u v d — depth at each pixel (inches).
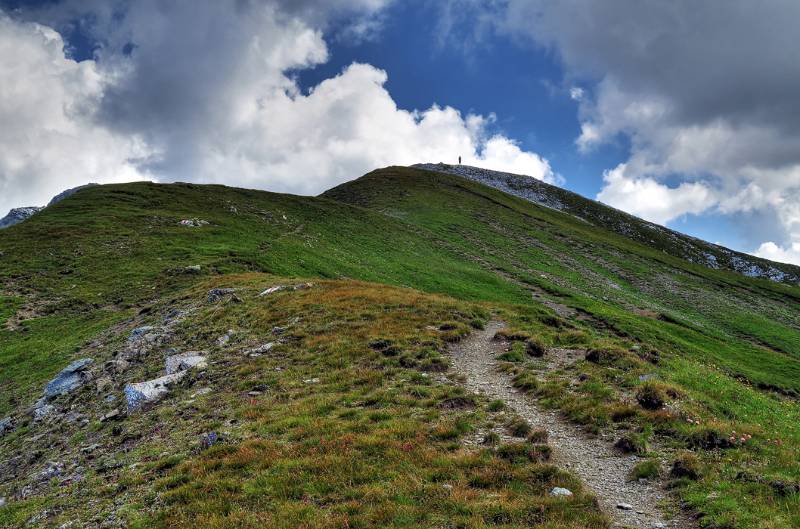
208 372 944.3
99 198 3063.5
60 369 1237.1
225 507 478.0
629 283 3754.9
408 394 787.4
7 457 848.9
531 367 945.5
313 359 972.6
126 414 840.9
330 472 529.7
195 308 1434.5
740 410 848.3
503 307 1524.4
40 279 1937.7
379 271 2689.5
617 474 558.6
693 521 457.7
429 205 4874.5
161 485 542.0
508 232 4458.7
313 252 2650.1
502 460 558.9
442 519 443.5
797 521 430.6
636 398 768.9
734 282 4517.7
